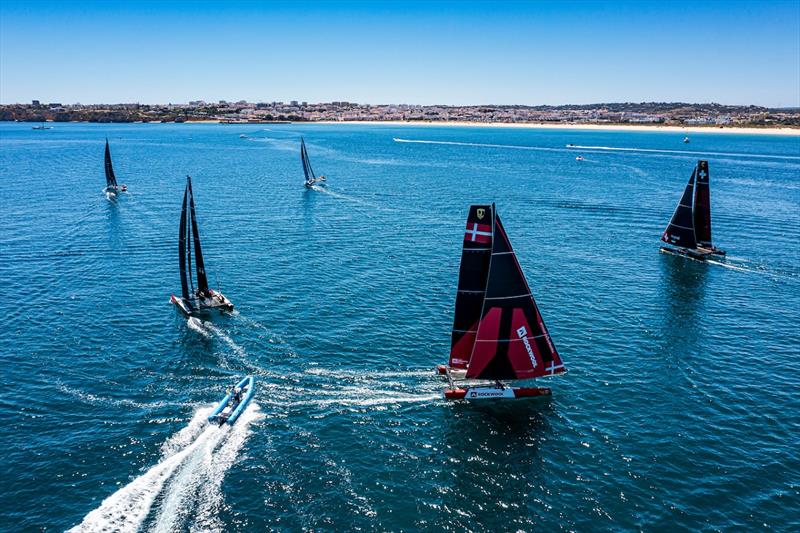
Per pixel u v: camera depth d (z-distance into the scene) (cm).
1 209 10575
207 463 3391
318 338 5088
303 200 11975
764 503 3139
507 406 4094
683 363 4778
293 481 3262
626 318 5725
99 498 3084
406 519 3005
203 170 17025
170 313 5647
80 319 5450
